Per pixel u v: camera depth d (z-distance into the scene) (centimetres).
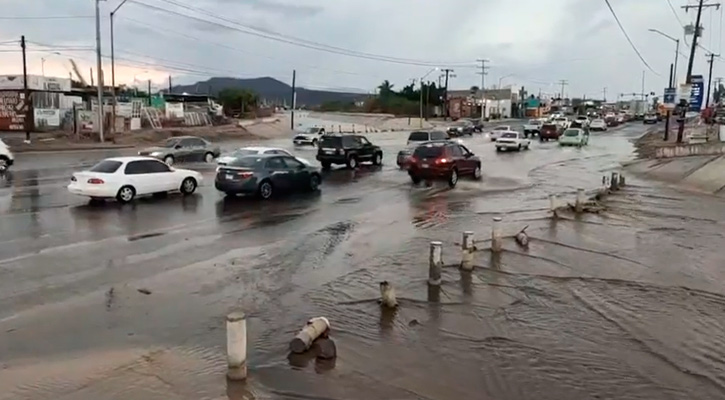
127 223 1561
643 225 1672
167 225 1548
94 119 5362
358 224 1611
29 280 1020
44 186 2297
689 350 778
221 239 1387
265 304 927
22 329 800
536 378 688
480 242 1388
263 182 2075
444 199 2122
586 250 1341
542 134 6347
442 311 912
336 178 2773
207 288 1000
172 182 2078
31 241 1320
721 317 907
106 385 648
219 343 769
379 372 696
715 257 1300
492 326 852
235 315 665
